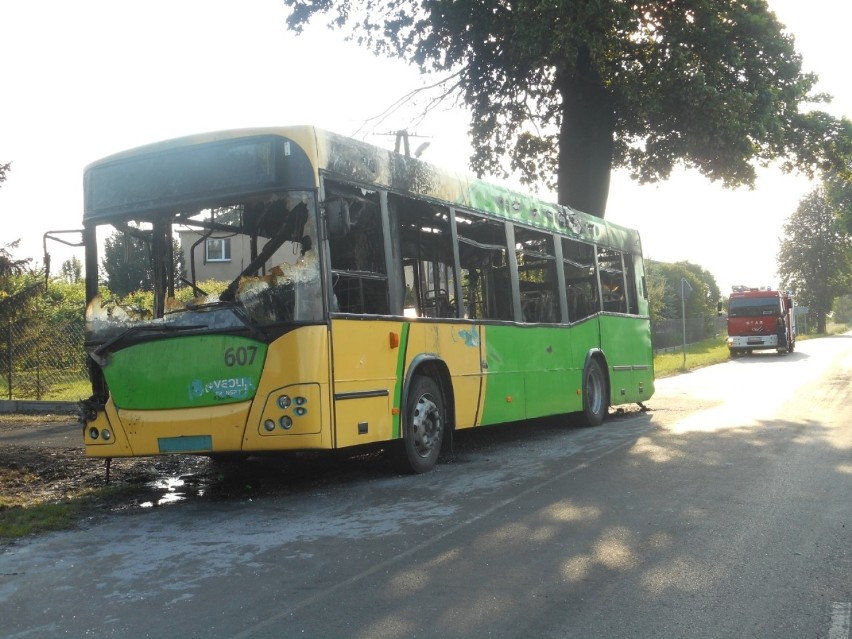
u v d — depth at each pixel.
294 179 8.39
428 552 6.22
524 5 19.00
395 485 9.19
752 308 45.12
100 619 4.90
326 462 11.16
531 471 9.88
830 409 16.17
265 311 8.29
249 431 8.24
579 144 22.98
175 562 6.13
